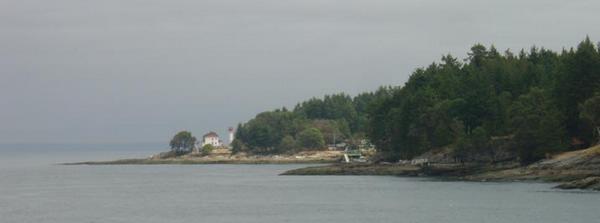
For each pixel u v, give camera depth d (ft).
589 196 610.24
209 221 535.60
